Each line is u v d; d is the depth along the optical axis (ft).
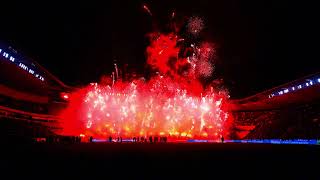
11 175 42.73
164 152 80.69
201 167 52.21
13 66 161.07
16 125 150.41
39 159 59.41
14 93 204.54
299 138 180.75
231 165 54.34
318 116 188.44
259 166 52.60
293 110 225.15
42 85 206.49
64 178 42.16
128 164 55.36
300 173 45.78
